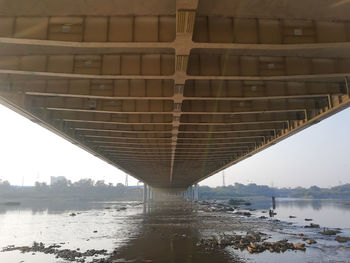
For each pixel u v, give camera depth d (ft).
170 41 41.47
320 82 67.72
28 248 81.82
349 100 60.75
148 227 130.00
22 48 51.57
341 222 145.48
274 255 69.72
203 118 90.33
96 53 54.39
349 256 68.13
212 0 38.60
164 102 78.59
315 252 72.59
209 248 79.56
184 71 51.31
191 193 518.37
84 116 88.43
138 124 97.76
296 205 321.32
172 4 39.65
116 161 184.55
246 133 112.68
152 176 320.09
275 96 66.39
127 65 54.24
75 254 73.41
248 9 40.86
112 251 77.20
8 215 208.95
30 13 41.24
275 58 55.06
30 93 65.87
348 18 42.34
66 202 479.41
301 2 39.01
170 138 111.86
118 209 274.16
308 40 42.24
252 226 127.85
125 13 41.93
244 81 67.10
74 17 42.16
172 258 68.33
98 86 66.39
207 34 42.27
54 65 53.83
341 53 53.62
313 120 76.59
